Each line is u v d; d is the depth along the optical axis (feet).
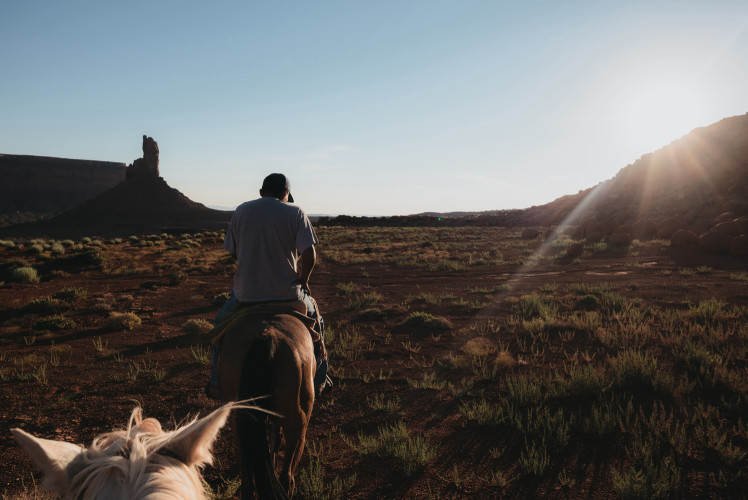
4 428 20.67
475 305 48.44
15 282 71.31
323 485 15.51
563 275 70.18
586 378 22.74
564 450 17.25
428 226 278.67
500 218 271.90
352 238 168.45
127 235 536.42
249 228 12.63
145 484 3.98
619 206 170.81
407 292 60.44
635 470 15.52
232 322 12.05
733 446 16.76
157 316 46.52
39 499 13.39
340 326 40.93
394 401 23.39
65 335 38.75
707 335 31.40
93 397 24.48
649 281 59.52
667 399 21.26
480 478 15.83
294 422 10.78
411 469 16.24
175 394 24.84
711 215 118.32
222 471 16.78
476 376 26.48
